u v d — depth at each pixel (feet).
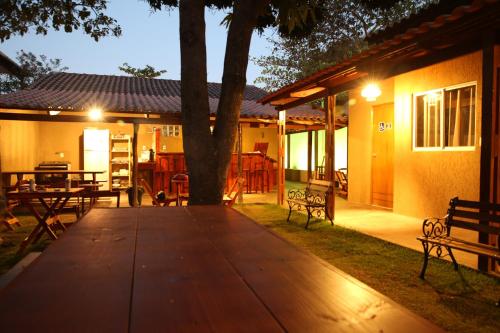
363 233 23.70
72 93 45.55
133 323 4.16
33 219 29.96
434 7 28.17
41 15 29.07
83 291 5.18
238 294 5.06
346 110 56.34
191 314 4.41
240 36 19.92
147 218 11.32
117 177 47.39
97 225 10.25
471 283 14.67
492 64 15.16
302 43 61.21
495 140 15.60
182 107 19.83
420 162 28.53
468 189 24.53
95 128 47.39
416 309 12.49
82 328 4.03
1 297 4.96
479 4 13.44
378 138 34.47
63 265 6.48
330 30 58.59
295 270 6.15
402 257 18.34
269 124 44.52
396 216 29.86
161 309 4.55
